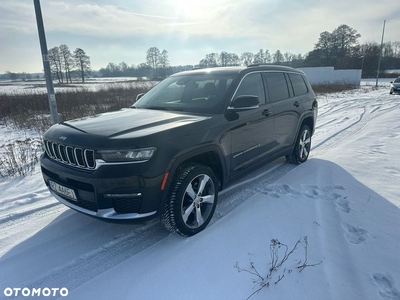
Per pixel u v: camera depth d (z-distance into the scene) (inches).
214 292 82.7
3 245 110.9
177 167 106.1
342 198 141.0
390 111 454.3
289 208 131.6
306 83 213.6
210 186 120.6
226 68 158.4
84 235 117.4
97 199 96.7
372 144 239.9
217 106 130.7
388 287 83.0
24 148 264.4
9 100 555.2
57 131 114.5
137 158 95.1
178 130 106.8
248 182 167.8
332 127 335.9
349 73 1486.2
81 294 85.0
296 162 199.9
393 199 137.9
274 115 161.5
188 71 172.6
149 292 83.9
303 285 84.1
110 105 541.6
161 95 157.6
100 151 95.3
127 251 106.2
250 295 81.0
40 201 151.5
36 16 252.5
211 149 117.3
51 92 271.3
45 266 98.7
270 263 94.1
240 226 117.0
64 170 105.6
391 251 98.7
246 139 140.3
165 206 105.0
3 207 144.1
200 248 103.3
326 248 101.1
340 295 80.2
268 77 167.8
